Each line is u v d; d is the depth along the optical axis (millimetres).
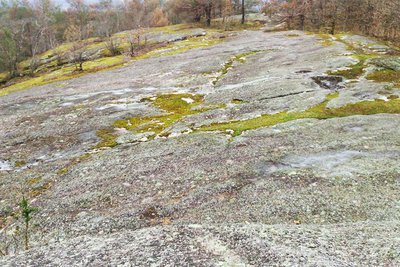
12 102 44781
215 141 25641
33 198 20031
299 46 64188
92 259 10359
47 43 119312
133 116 34312
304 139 24484
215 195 18328
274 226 12992
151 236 11789
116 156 24859
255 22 118250
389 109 29594
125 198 18938
